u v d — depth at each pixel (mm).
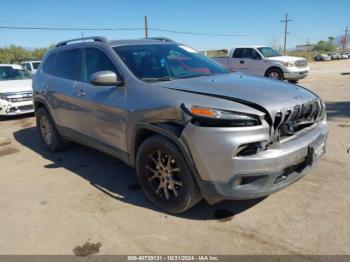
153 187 3367
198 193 3000
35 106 5562
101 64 3957
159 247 2795
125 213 3354
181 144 2867
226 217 3188
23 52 43688
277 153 2738
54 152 5426
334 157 4590
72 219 3289
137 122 3277
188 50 4449
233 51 15930
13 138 6578
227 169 2707
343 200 3389
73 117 4453
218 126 2693
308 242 2754
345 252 2613
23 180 4332
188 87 3150
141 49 3994
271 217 3143
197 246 2783
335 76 17891
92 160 4961
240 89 3070
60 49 5008
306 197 3477
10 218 3365
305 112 3084
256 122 2688
